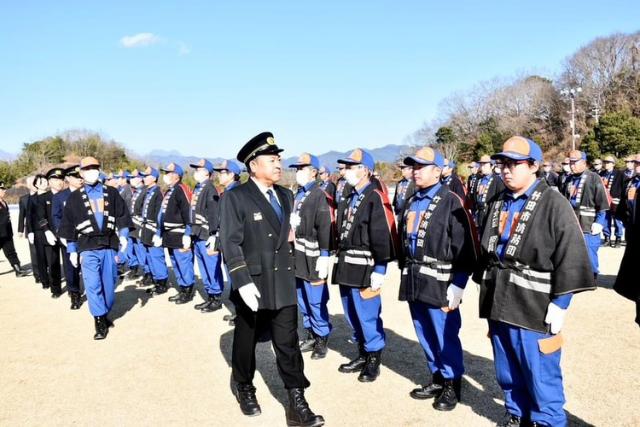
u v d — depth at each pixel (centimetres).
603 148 3722
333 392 486
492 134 5359
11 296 945
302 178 613
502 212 391
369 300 504
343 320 720
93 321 755
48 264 951
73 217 682
